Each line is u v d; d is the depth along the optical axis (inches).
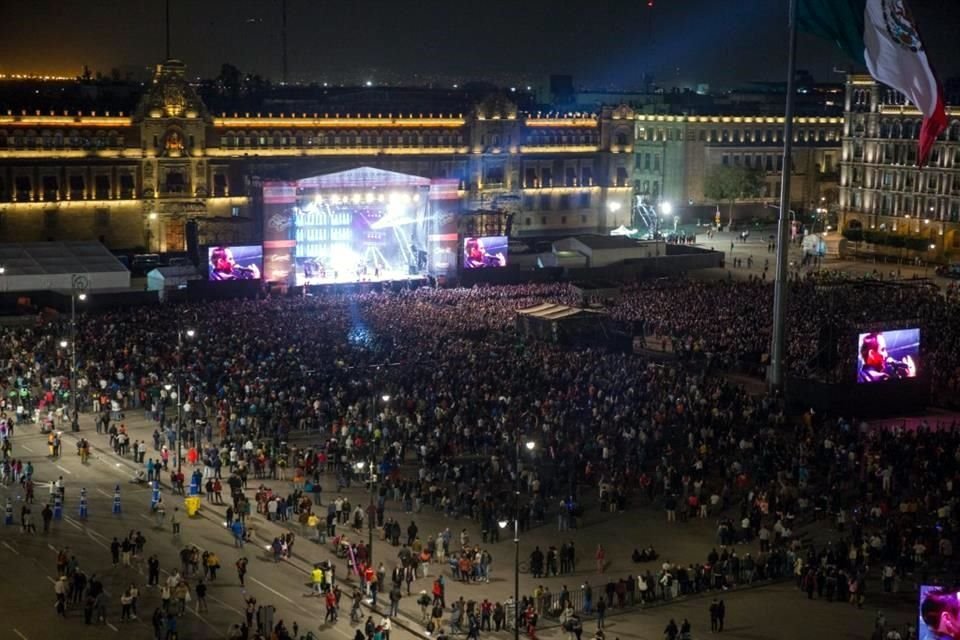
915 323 4101.9
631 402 3814.0
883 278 6904.5
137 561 2709.2
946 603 1862.7
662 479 3248.0
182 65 7047.2
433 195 6879.9
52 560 2706.7
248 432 3575.3
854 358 3993.6
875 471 3157.0
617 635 2379.4
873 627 2417.6
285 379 3991.1
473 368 4146.2
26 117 6638.8
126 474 3393.2
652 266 7140.8
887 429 3690.9
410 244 6850.4
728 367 4547.2
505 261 6786.4
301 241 6476.4
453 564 2704.2
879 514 2923.2
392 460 3341.5
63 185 6791.3
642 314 5378.9
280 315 5157.5
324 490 3284.9
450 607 2527.1
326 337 4616.1
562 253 7180.1
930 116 3147.1
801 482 3142.2
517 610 2260.1
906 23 3171.8
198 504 3073.3
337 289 6373.0
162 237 7135.8
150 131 7007.9
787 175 3964.1
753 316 5275.6
